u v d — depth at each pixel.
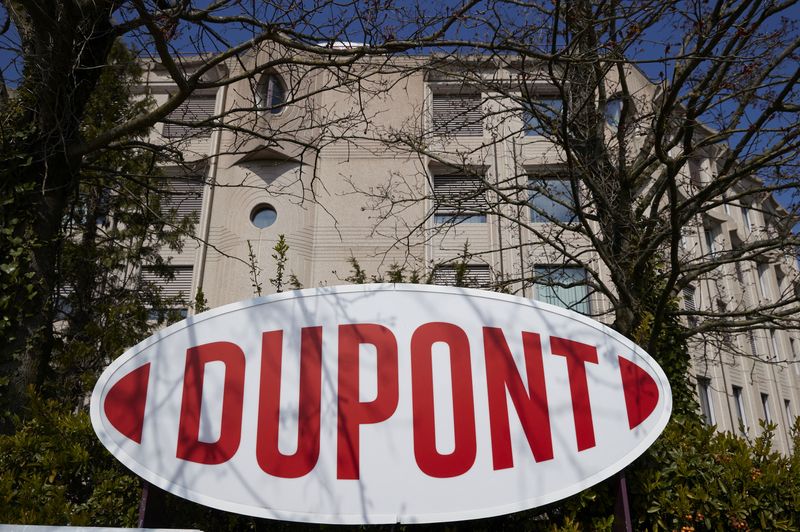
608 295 9.09
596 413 4.61
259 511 4.25
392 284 4.95
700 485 4.57
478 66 9.09
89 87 7.45
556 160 15.38
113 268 13.27
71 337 10.28
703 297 18.56
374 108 18.64
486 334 4.78
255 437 4.48
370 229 17.56
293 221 17.47
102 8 7.15
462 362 4.69
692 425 5.19
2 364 5.96
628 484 4.68
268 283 16.78
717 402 18.53
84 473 4.76
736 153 8.03
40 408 4.96
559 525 4.60
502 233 17.02
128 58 13.48
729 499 4.52
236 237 17.33
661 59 6.83
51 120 6.85
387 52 7.43
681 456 4.71
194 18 7.27
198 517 4.66
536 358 4.74
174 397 4.58
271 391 4.61
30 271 6.35
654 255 9.29
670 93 7.11
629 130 12.33
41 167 6.80
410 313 4.83
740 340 21.09
